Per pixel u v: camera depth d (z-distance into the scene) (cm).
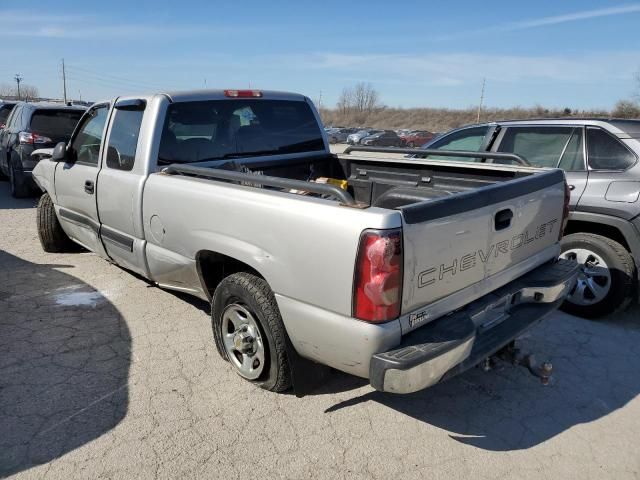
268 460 269
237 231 300
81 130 496
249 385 335
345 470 264
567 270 342
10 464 260
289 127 478
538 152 496
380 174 473
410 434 294
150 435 285
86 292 486
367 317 238
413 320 250
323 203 258
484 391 341
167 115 390
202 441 282
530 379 357
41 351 373
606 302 438
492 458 276
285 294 277
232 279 318
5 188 1086
